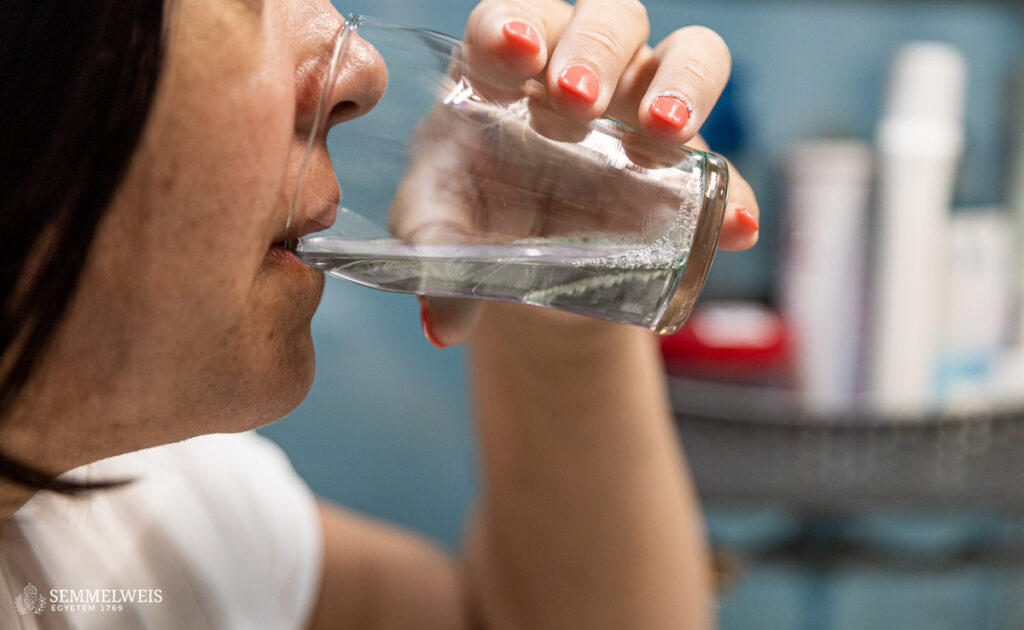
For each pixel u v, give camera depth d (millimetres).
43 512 486
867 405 832
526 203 344
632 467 569
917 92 797
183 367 323
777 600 823
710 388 820
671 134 355
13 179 279
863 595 812
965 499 708
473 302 412
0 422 314
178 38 286
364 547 651
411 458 879
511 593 598
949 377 843
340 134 334
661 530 580
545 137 343
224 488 579
